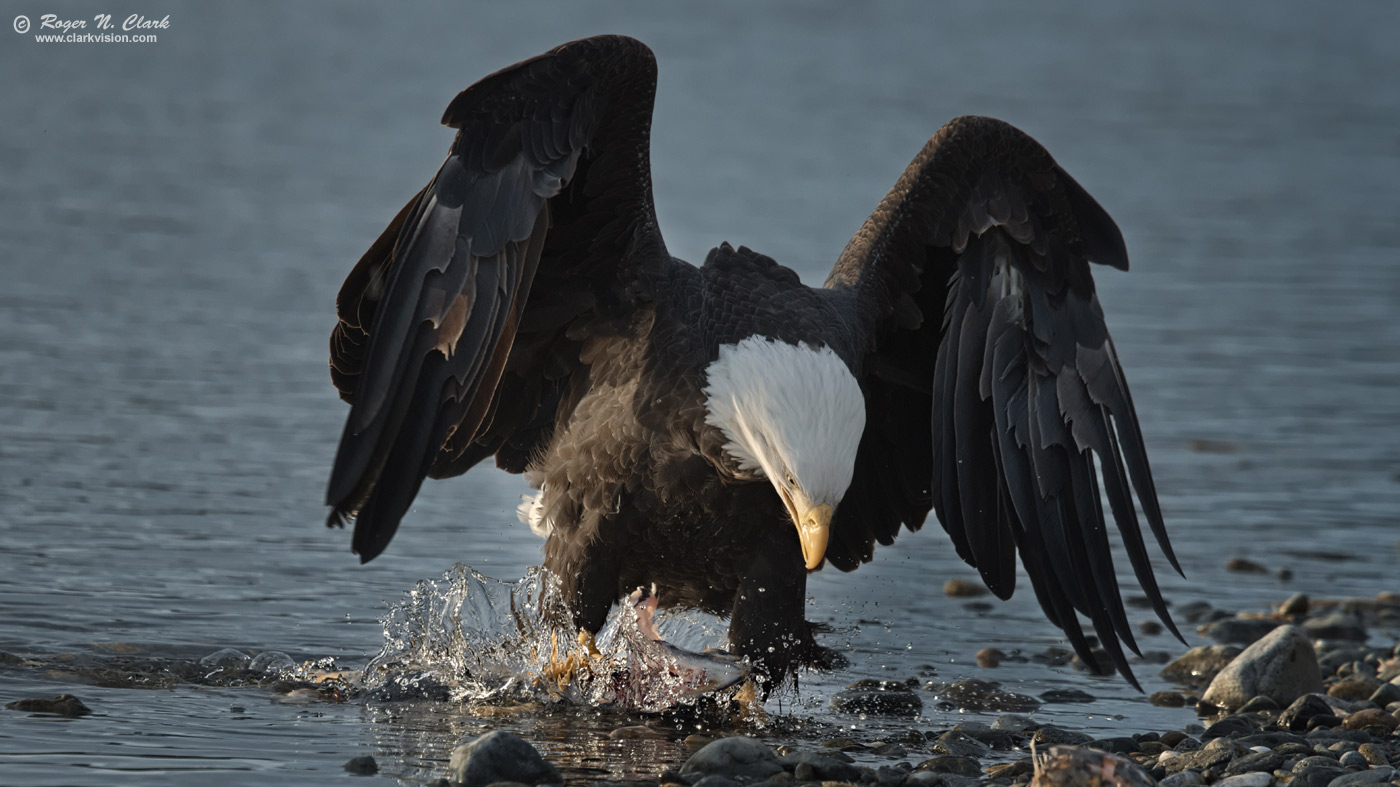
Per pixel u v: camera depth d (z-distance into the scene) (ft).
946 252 33.58
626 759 27.22
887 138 145.48
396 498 25.38
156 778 23.81
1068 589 32.32
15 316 69.82
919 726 31.04
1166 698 33.99
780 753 27.58
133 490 46.29
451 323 26.25
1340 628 39.29
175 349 66.03
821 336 30.27
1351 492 54.19
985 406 32.89
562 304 31.12
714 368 29.07
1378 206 119.55
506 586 34.42
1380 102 185.37
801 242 96.07
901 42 239.91
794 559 30.83
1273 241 105.40
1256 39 265.34
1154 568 45.75
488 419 32.76
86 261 82.53
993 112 164.04
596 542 30.68
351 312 28.12
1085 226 32.86
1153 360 73.82
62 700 27.66
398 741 27.32
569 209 30.37
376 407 25.40
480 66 192.54
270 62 186.29
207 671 31.24
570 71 28.07
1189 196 121.90
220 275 81.20
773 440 28.25
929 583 44.01
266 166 118.52
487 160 27.14
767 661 31.17
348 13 240.94
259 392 59.98
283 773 24.62
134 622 34.24
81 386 59.00
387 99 161.17
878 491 36.11
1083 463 32.58
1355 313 84.48
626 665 32.07
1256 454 58.90
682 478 29.68
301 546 41.83
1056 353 32.65
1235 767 26.35
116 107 144.05
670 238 96.17
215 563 39.68
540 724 29.76
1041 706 33.17
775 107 164.04
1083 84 193.26
